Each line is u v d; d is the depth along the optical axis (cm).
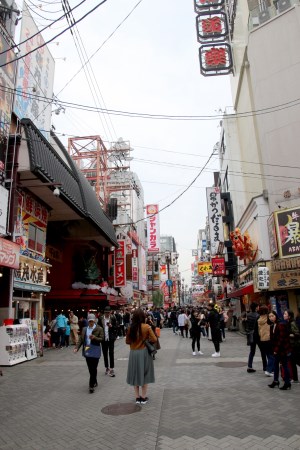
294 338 831
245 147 2802
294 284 1797
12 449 494
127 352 1586
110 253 3362
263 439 495
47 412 666
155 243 5675
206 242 7588
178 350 1534
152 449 477
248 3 2448
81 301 2573
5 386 905
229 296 3203
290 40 2197
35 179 1548
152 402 707
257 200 2228
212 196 3459
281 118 2162
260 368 1029
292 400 674
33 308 1662
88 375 1024
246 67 2536
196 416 605
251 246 2423
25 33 1606
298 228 1875
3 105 1376
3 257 1255
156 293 6419
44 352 1623
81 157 3894
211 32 2872
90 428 570
